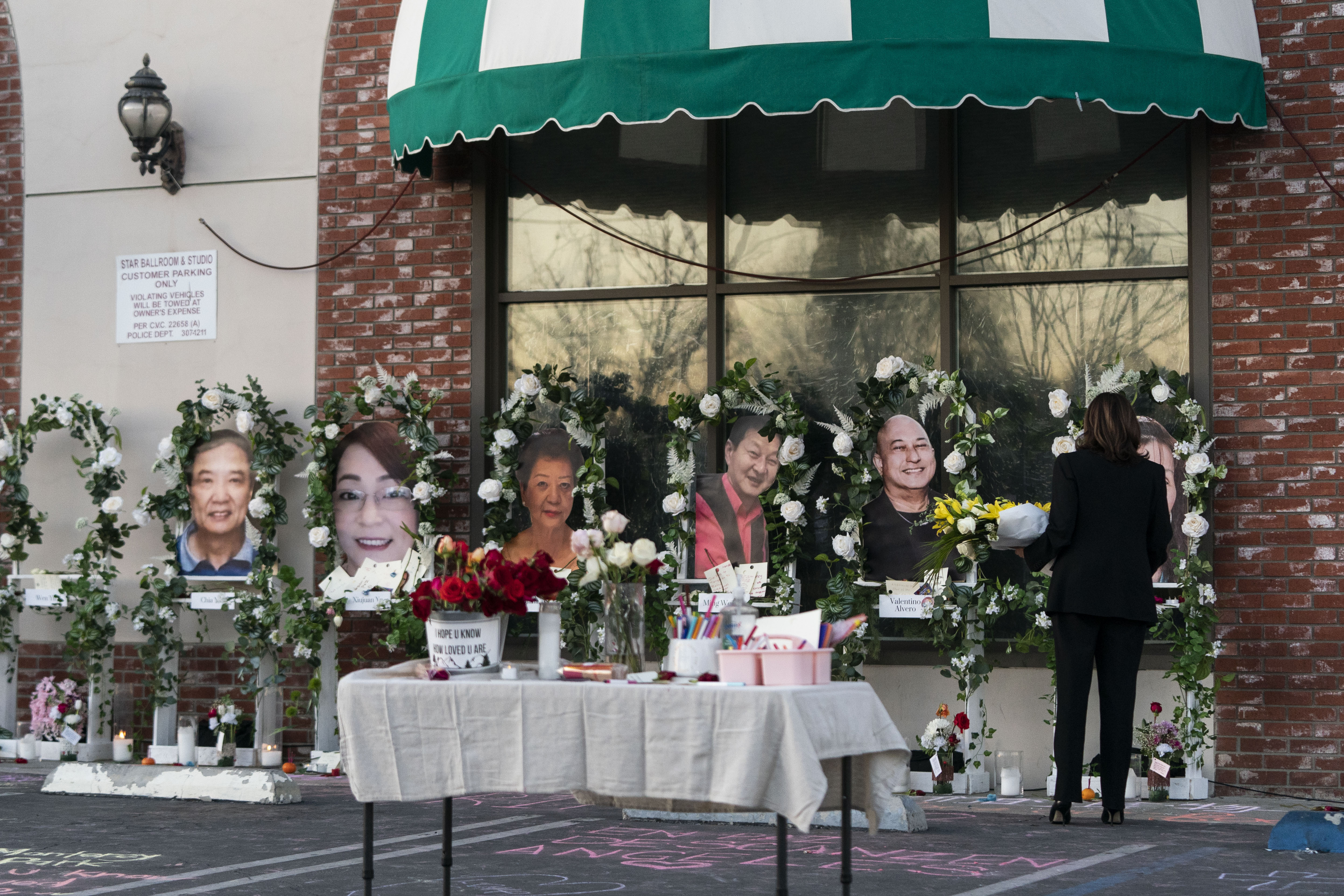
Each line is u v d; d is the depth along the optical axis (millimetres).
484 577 4281
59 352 9156
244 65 8945
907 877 4973
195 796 7016
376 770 4035
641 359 8258
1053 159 7809
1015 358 7766
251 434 8453
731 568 7746
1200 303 7457
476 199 8461
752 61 6633
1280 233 7371
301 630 8117
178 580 8516
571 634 7941
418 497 8086
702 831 6051
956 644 7387
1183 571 7129
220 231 8938
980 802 6988
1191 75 6770
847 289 7973
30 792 7367
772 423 7797
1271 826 6199
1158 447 7289
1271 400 7328
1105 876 4961
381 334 8602
